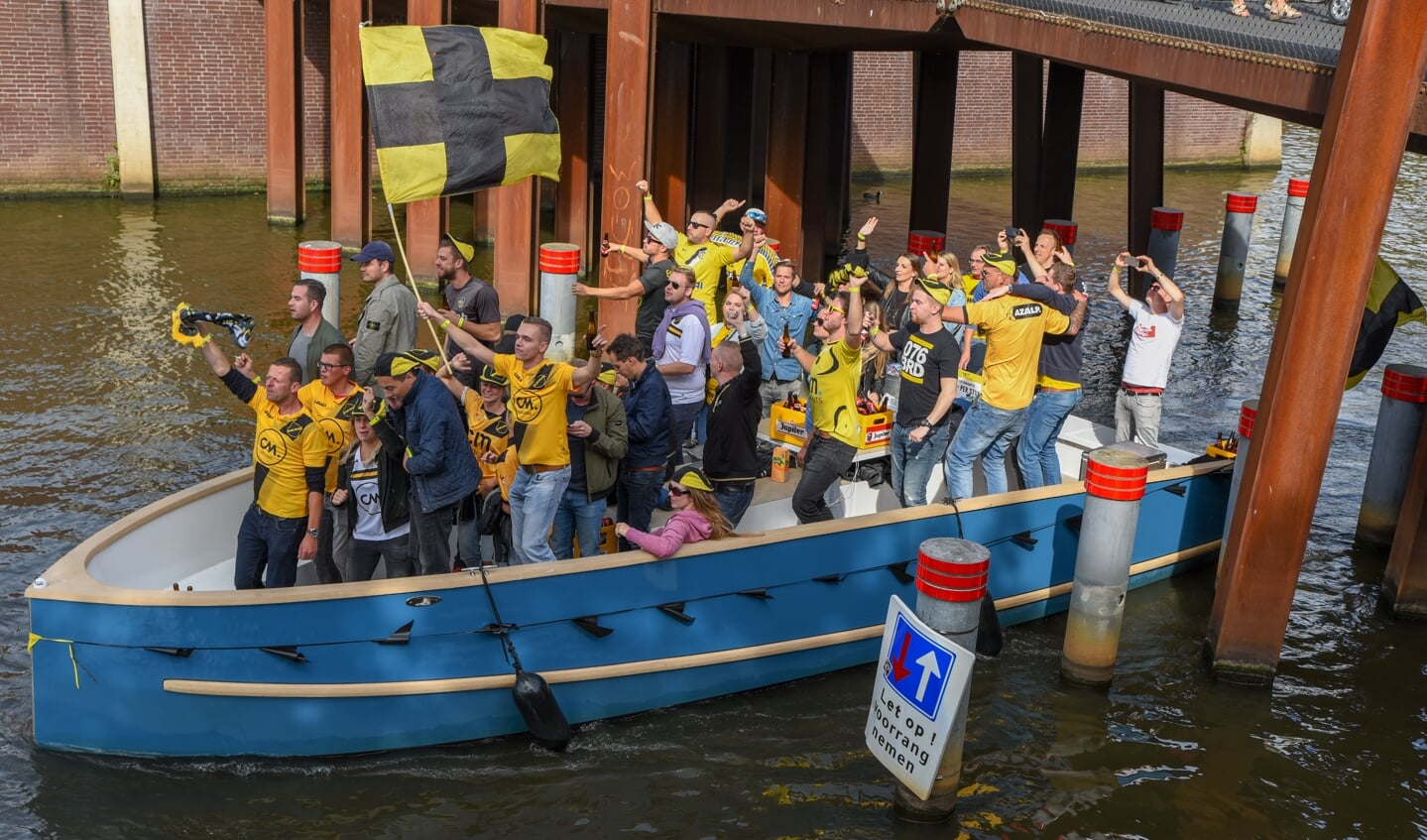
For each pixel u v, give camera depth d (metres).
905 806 6.86
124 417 11.97
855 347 8.27
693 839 6.66
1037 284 8.95
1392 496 10.25
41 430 11.52
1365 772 7.46
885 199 26.03
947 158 16.89
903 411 8.88
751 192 25.16
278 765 7.08
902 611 6.82
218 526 8.22
